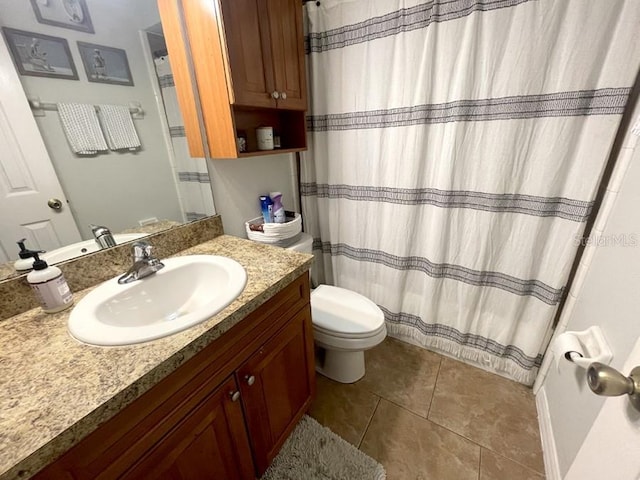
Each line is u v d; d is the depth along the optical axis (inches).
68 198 33.2
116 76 35.6
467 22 40.6
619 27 32.6
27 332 26.5
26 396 19.5
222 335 28.1
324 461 43.4
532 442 46.0
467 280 53.6
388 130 53.1
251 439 35.0
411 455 44.6
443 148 47.9
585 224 40.3
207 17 38.4
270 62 45.7
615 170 36.3
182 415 25.5
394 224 58.2
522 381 54.9
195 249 45.1
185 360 23.8
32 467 16.0
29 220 30.6
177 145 43.5
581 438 33.5
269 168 61.7
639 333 23.2
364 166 58.5
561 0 34.7
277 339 36.3
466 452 44.8
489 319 54.7
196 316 26.4
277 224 55.3
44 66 30.0
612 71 33.9
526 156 42.5
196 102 44.6
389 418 50.5
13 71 28.1
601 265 35.4
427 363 62.2
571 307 44.1
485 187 46.4
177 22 40.3
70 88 32.1
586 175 38.3
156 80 39.5
